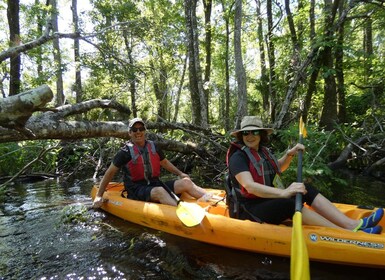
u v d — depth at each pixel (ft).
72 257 9.75
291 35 32.99
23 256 9.92
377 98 31.78
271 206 9.39
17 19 32.12
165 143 21.77
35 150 23.73
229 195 10.43
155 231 11.66
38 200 16.79
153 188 12.57
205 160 24.81
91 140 26.45
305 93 30.42
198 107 33.58
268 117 39.55
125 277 8.50
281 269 8.79
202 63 52.60
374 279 8.15
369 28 40.22
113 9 35.22
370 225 8.84
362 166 23.71
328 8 27.02
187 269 8.89
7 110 8.79
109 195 14.06
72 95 57.06
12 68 31.22
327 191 16.49
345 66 29.81
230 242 9.85
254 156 9.79
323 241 8.62
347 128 25.88
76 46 41.37
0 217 13.96
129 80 27.68
